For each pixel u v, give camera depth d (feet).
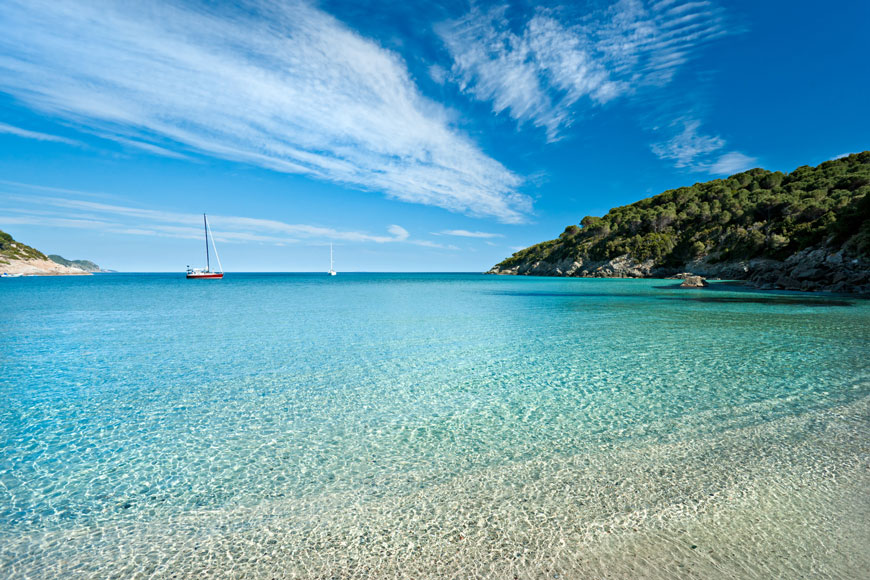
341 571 11.70
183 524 14.30
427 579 11.27
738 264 231.09
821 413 24.47
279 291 178.81
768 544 12.46
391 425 23.63
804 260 164.55
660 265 293.43
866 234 141.28
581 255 371.15
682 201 344.08
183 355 42.63
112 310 91.76
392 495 16.05
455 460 19.06
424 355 42.39
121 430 23.13
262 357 41.65
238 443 21.33
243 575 11.62
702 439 20.92
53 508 15.35
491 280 333.62
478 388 30.89
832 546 12.32
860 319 68.90
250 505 15.48
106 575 11.70
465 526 13.85
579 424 23.35
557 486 16.47
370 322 68.74
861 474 16.90
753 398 27.61
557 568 11.58
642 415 24.68
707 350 44.27
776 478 16.69
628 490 15.99
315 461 19.17
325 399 28.45
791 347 45.34
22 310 91.81
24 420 24.66
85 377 34.30
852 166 243.40
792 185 261.65
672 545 12.51
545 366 37.47
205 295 149.38
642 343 48.49
